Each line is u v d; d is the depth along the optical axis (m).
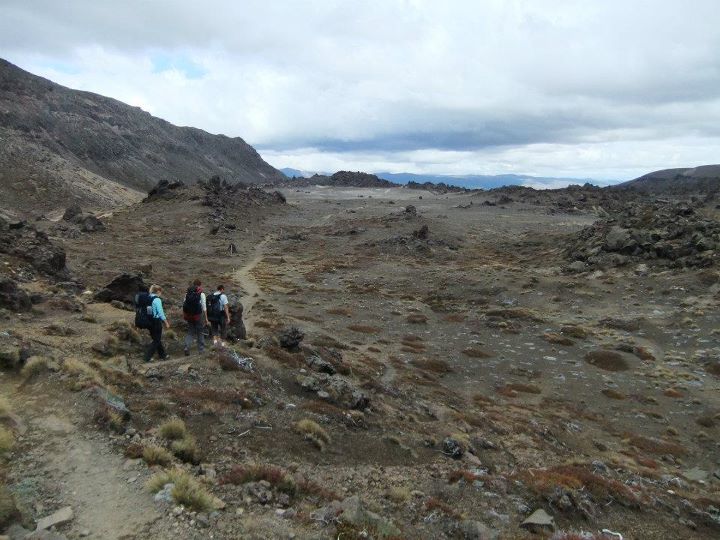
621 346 44.88
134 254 80.75
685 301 54.06
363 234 120.44
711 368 39.00
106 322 21.75
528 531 12.16
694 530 15.53
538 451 21.23
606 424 29.28
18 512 7.60
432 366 37.22
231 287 60.91
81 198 195.38
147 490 8.82
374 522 9.67
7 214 34.72
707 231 67.94
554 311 58.00
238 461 11.90
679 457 25.06
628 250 71.88
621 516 14.98
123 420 11.82
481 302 63.50
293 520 9.02
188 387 16.20
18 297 20.61
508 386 35.09
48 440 10.23
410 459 16.22
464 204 190.62
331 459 14.28
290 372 21.52
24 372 12.97
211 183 167.12
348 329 46.78
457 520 11.62
